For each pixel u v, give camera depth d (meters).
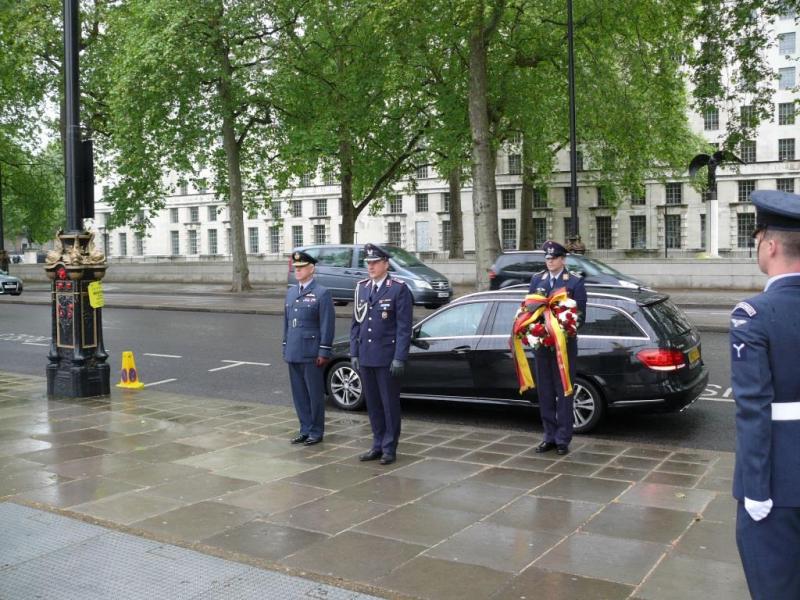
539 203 68.81
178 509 5.64
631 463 6.87
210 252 82.31
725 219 64.06
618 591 4.12
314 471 6.72
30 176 49.88
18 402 10.23
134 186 34.06
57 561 4.60
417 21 24.39
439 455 7.26
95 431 8.40
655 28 26.33
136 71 28.25
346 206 35.25
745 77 22.20
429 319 9.51
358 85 29.91
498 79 28.16
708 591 4.10
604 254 65.50
